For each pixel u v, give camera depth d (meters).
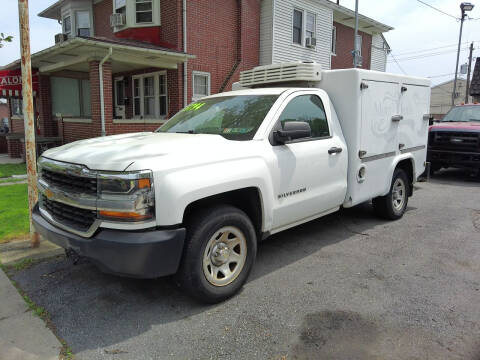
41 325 3.05
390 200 5.87
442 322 3.11
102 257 2.90
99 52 10.38
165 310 3.30
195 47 13.20
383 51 23.31
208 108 4.60
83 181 3.10
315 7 17.20
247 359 2.66
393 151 5.71
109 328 3.03
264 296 3.55
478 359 2.64
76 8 16.17
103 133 10.62
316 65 4.97
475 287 3.74
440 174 11.03
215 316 3.21
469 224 5.87
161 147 3.30
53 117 14.01
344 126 4.92
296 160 4.06
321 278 3.93
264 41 15.59
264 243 4.98
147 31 13.37
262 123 3.92
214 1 13.73
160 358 2.67
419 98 6.32
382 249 4.77
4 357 2.66
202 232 3.18
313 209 4.42
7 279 3.84
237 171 3.40
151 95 13.91
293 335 2.93
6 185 8.40
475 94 17.86
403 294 3.58
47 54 10.88
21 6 4.19
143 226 2.88
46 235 3.44
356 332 2.97
